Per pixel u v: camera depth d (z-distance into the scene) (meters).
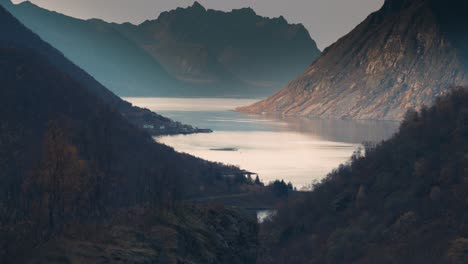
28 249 65.88
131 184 190.25
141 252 70.19
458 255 152.38
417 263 157.00
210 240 87.50
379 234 179.38
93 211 107.25
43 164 98.25
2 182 174.38
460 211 176.38
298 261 176.75
